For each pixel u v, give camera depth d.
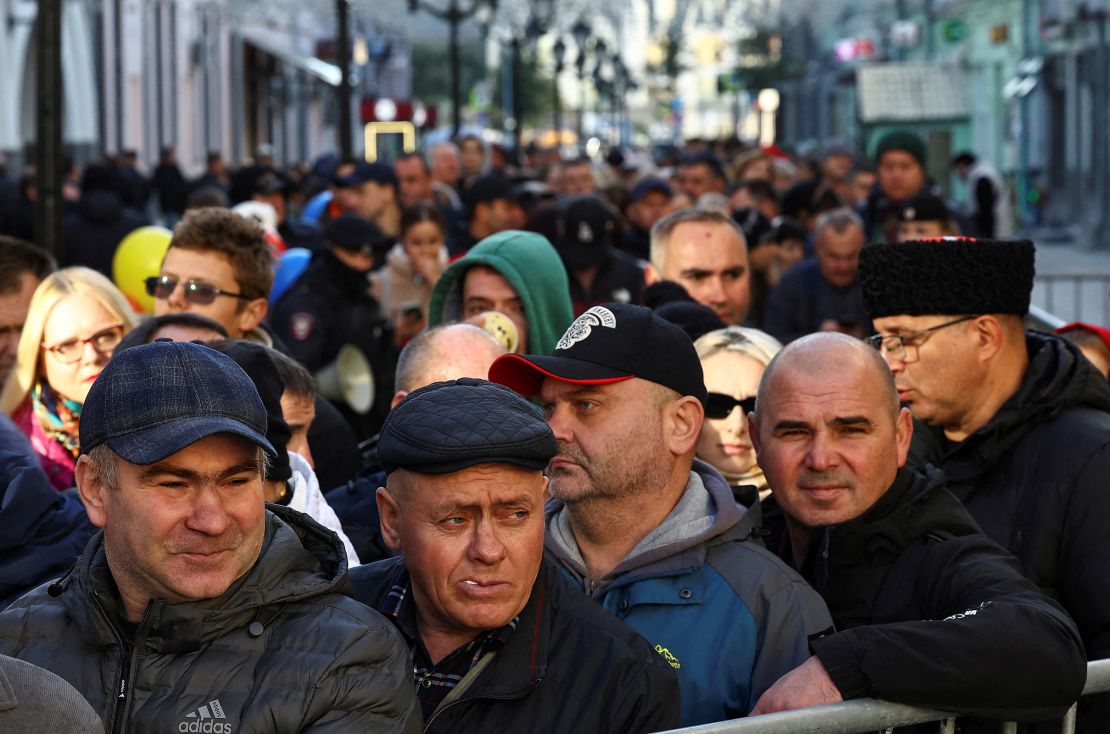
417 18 50.28
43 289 7.06
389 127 55.75
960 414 6.25
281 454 5.55
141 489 4.02
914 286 6.17
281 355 6.52
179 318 6.62
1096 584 5.60
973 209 24.06
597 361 5.11
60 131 11.59
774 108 70.44
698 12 45.03
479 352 6.56
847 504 5.19
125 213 19.59
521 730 4.45
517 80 42.59
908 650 4.48
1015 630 4.58
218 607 4.08
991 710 4.54
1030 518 5.83
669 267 9.96
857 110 41.44
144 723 4.00
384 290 13.15
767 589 5.04
